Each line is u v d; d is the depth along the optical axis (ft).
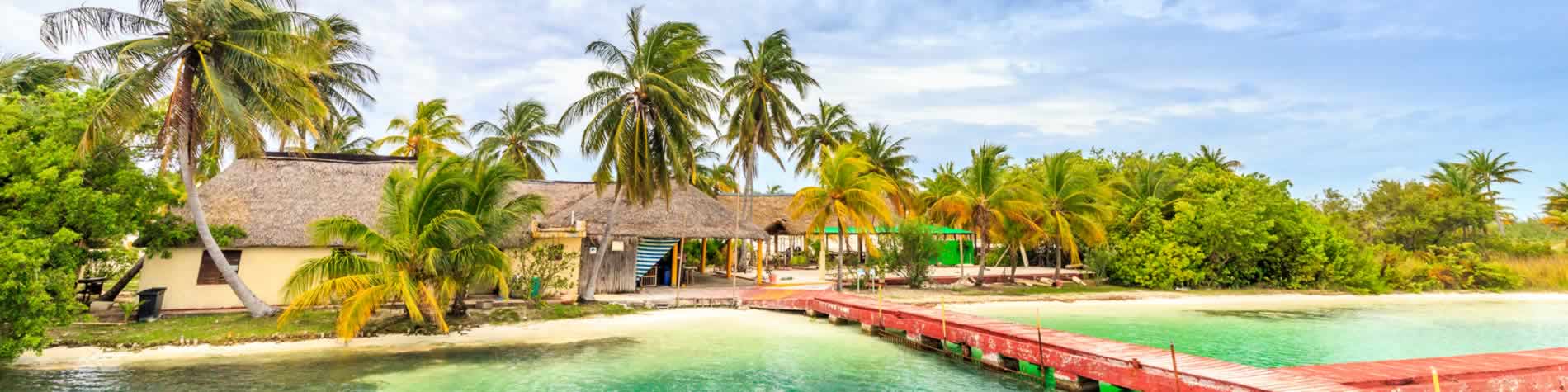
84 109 42.98
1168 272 93.15
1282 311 75.41
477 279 49.26
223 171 62.90
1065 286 94.17
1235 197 98.68
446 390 33.68
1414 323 67.15
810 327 57.16
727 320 59.36
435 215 47.83
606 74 57.62
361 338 45.78
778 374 39.24
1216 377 29.68
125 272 57.72
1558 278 105.40
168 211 55.16
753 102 99.76
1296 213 98.07
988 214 89.15
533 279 61.57
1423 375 31.42
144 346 40.88
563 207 74.79
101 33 42.88
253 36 45.55
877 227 96.94
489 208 49.93
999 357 41.47
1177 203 100.37
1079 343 37.76
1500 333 61.05
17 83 50.21
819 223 79.87
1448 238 129.08
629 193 58.13
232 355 40.22
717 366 41.06
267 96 49.08
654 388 35.35
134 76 42.80
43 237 36.73
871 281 87.30
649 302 64.59
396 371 37.27
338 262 44.34
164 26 44.98
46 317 33.47
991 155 89.30
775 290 77.10
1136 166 122.11
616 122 59.36
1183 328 61.11
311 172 65.77
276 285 57.00
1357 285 96.43
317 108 52.16
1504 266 105.81
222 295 55.77
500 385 34.94
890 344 49.78
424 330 48.49
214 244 48.98
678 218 73.56
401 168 68.59
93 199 38.88
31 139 38.50
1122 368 33.45
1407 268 102.58
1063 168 95.09
